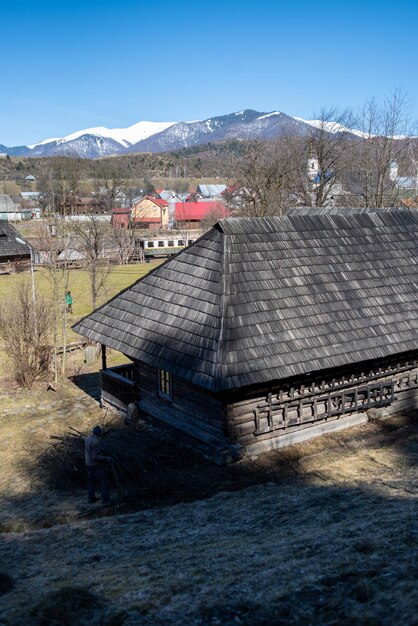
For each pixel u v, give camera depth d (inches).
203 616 257.9
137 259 2669.8
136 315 646.5
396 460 533.0
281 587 273.0
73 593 291.0
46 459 588.1
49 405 808.3
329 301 612.1
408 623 220.8
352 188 1923.0
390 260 697.0
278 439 572.4
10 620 268.1
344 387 616.4
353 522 366.0
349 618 237.6
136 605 273.1
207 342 538.3
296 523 394.0
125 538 413.7
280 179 1784.0
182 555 350.6
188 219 3661.4
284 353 544.1
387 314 634.2
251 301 571.5
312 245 655.8
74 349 1074.7
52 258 1043.9
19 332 895.7
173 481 523.5
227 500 474.9
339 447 577.9
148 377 660.1
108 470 529.0
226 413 543.5
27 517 485.7
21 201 5531.5
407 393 671.1
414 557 279.6
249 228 626.8
